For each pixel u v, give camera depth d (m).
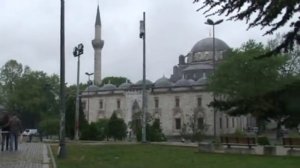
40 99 128.62
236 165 21.67
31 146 32.88
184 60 148.38
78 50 49.72
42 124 84.88
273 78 74.62
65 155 23.97
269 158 26.02
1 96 129.38
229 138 32.44
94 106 133.75
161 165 21.23
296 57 76.94
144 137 44.78
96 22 156.12
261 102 12.41
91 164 21.08
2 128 27.75
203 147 31.86
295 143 29.02
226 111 16.39
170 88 121.19
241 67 76.06
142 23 45.59
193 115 106.94
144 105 45.91
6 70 131.50
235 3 9.95
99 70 154.88
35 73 131.75
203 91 115.56
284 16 9.71
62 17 24.58
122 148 33.97
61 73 24.61
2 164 19.27
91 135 59.28
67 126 64.56
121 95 129.62
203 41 140.00
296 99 11.66
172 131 118.75
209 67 131.38
